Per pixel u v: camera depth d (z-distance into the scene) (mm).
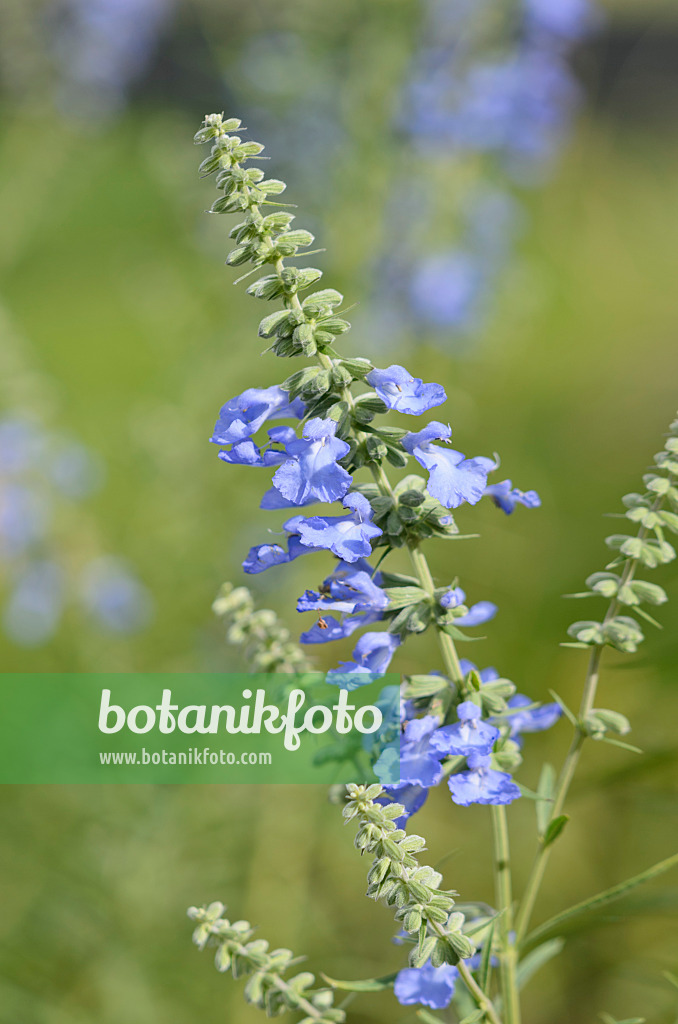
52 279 2369
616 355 2250
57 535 1438
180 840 1125
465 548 1548
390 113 1483
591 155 2312
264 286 699
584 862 1127
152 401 1715
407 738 708
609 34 2615
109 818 1134
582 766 1154
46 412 1457
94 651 1412
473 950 673
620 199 2500
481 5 1470
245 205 698
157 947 1087
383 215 1507
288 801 1149
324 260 1521
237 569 1386
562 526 1684
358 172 1491
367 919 1133
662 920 974
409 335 1558
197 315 1558
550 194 2262
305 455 693
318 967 1064
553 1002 995
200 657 1276
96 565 1432
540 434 1974
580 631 736
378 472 708
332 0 1482
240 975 736
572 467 1868
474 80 1489
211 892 1122
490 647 1436
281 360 1416
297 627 1227
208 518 1426
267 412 717
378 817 672
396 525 705
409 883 670
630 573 737
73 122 1676
